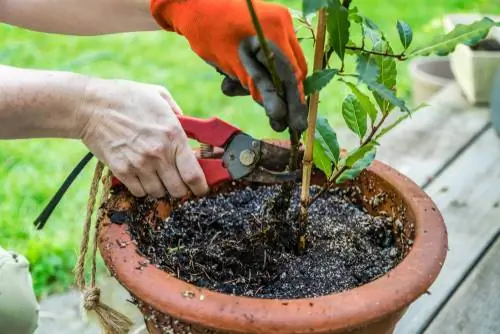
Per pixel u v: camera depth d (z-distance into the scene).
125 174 0.99
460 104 2.04
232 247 1.04
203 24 0.89
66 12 1.14
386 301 0.83
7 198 2.09
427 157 1.76
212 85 2.88
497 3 3.56
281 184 1.09
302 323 0.80
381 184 1.12
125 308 1.32
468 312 1.26
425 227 0.98
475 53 1.94
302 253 1.05
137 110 0.96
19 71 0.95
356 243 1.08
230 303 0.82
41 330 1.57
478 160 1.74
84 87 0.95
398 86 2.76
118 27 1.15
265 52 0.80
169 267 1.01
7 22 1.17
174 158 0.97
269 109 0.84
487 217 1.52
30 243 1.85
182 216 1.14
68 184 1.10
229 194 1.19
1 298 1.07
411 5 3.56
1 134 0.96
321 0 0.73
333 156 1.01
